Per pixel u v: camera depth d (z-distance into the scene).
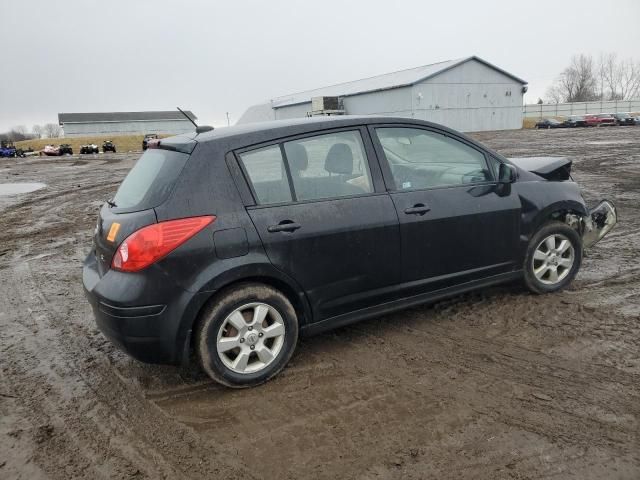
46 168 30.44
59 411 3.24
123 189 3.68
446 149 4.15
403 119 3.99
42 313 5.07
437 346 3.81
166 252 3.02
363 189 3.70
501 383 3.26
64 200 14.43
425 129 4.07
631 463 2.49
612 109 67.00
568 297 4.57
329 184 3.59
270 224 3.28
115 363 3.88
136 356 3.16
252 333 3.31
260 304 3.31
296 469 2.58
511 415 2.92
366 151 3.75
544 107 68.62
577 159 17.34
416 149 4.02
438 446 2.69
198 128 3.70
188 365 3.53
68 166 31.45
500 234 4.22
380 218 3.64
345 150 3.67
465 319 4.24
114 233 3.18
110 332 3.16
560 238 4.61
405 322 4.25
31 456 2.80
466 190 4.07
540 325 4.05
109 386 3.52
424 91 46.28
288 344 3.46
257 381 3.37
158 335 3.08
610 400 3.02
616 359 3.49
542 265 4.54
